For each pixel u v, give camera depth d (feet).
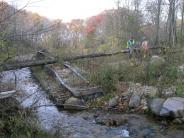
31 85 46.88
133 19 85.15
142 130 29.60
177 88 37.73
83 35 122.01
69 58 53.72
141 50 58.18
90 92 39.78
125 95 38.42
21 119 21.43
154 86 40.09
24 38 19.22
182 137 27.66
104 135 28.53
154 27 89.15
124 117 33.37
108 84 41.32
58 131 24.81
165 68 44.42
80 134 28.37
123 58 58.59
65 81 47.01
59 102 38.37
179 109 31.07
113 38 92.38
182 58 50.83
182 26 88.99
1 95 21.27
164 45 72.08
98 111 36.04
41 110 34.63
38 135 22.20
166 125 30.55
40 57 57.77
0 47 18.35
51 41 66.64
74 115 34.37
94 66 51.83
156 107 33.14
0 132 20.20
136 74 44.32
